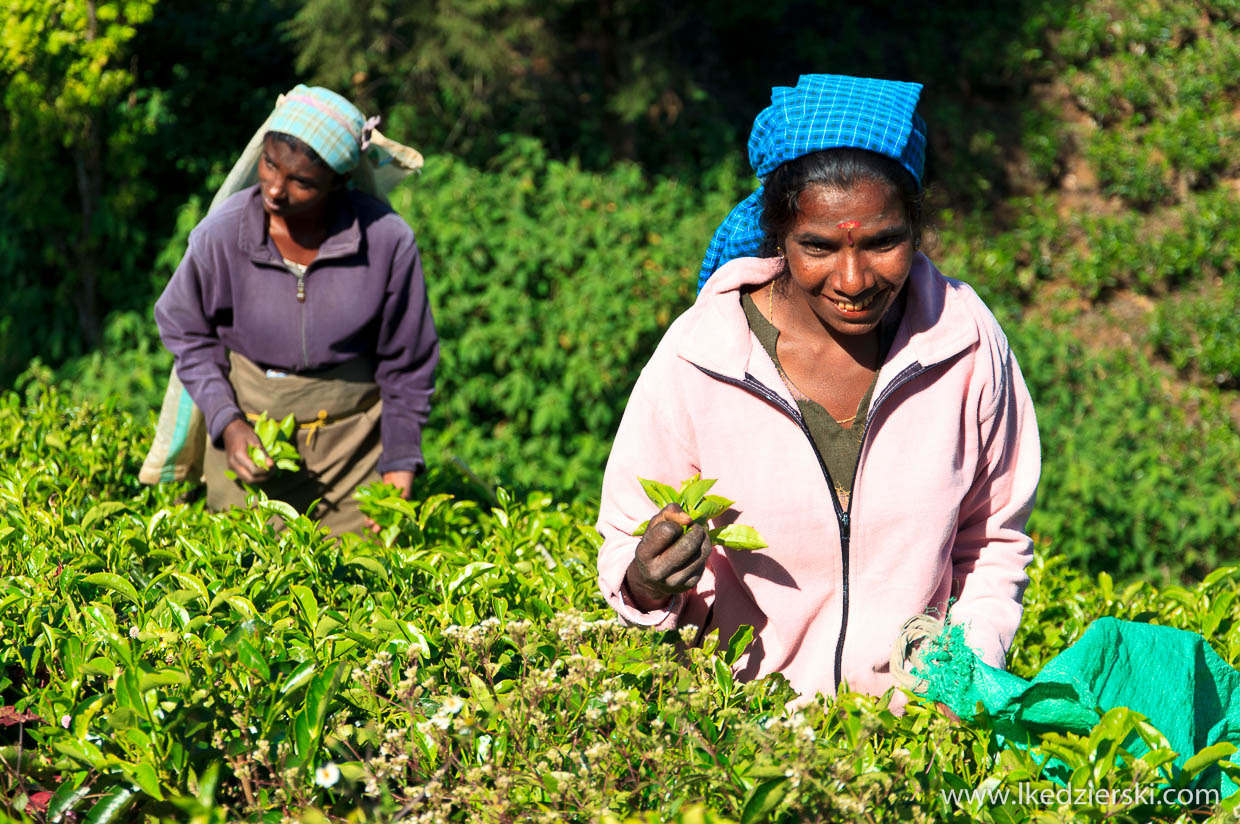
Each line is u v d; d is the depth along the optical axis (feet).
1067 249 38.42
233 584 7.80
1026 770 5.31
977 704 5.85
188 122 32.04
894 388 6.01
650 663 6.07
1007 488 6.46
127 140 27.81
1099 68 41.70
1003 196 39.93
